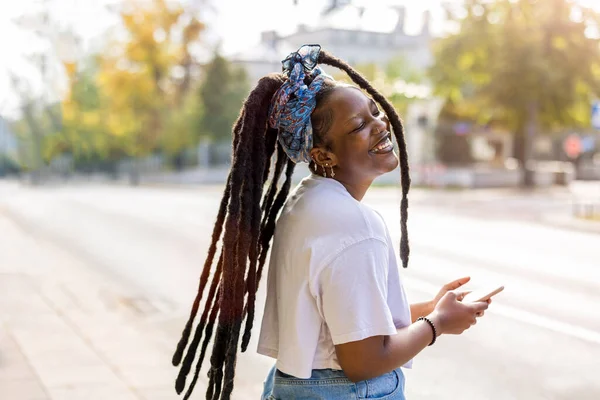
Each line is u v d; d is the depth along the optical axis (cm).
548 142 4950
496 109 3175
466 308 196
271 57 5656
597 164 4881
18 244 1420
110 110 4756
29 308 798
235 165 188
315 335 188
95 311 786
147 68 4497
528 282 966
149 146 4634
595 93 3111
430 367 597
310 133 194
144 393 501
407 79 4678
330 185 192
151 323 727
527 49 2997
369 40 6316
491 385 555
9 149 8369
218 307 208
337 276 180
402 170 214
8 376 539
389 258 193
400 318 195
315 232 184
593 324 736
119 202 2667
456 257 1190
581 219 1850
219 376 193
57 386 516
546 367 597
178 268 1105
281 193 211
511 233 1570
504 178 3509
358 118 191
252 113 191
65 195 3259
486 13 3102
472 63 3188
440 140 4138
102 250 1323
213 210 2208
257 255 195
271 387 214
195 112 4391
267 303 204
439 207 2311
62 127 5853
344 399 189
